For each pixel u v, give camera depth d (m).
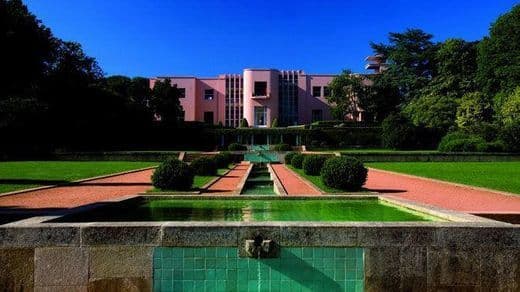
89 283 5.37
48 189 14.15
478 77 46.88
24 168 24.83
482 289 5.39
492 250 5.41
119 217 8.04
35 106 38.34
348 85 59.06
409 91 58.22
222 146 52.12
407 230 5.42
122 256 5.37
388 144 47.75
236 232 5.40
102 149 47.44
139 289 5.37
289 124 66.88
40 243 5.38
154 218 7.91
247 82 65.75
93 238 5.37
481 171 23.73
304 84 67.88
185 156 38.66
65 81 42.69
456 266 5.40
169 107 56.91
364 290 5.41
